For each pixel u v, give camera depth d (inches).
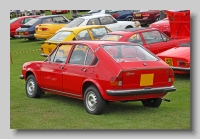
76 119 340.5
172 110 369.1
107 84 336.5
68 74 377.1
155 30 584.1
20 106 392.2
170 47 584.7
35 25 1039.0
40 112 367.2
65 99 423.2
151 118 342.3
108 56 348.5
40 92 427.2
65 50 392.8
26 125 327.3
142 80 343.0
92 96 352.8
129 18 1211.9
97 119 339.0
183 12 573.0
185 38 592.7
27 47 917.2
